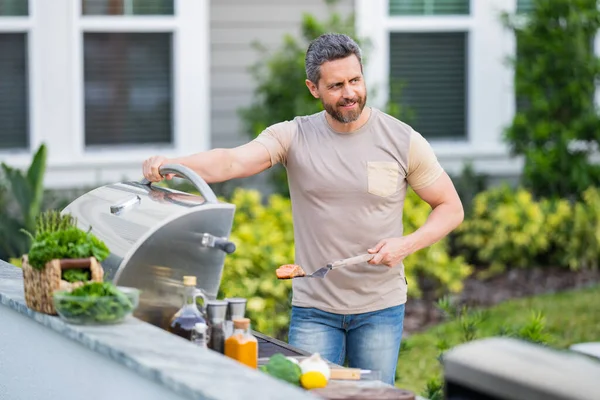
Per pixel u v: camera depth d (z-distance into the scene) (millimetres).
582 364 2270
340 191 4781
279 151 4879
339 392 3389
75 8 10656
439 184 4898
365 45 10945
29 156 10586
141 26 10844
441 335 8727
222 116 11328
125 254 3811
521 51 11508
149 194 4262
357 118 4664
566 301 10188
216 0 11211
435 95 11906
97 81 10836
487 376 2250
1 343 4395
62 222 4066
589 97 11500
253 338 3600
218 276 4016
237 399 2795
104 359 3459
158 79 10992
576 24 11211
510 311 9766
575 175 11266
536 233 11203
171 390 3068
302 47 11367
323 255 4855
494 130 11984
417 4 11742
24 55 10609
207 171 4656
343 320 4898
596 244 11336
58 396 3838
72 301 3576
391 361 4938
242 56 11328
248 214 9500
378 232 4824
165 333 3527
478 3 11844
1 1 10500
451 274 10000
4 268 4891
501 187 11742
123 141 10945
